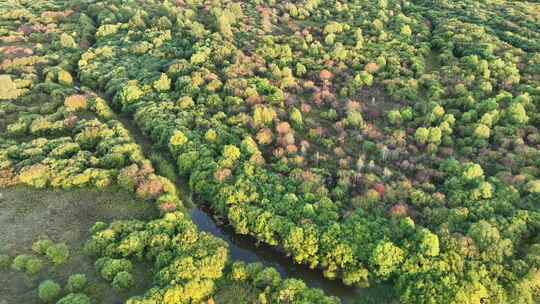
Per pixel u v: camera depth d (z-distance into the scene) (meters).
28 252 87.06
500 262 79.88
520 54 136.38
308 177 99.19
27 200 98.69
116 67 140.38
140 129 121.88
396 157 106.50
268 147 112.00
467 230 85.38
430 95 124.94
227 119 118.31
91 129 112.62
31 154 105.81
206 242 86.88
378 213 91.50
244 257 94.19
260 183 98.50
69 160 104.62
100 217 95.50
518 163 100.06
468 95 119.75
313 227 87.62
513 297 75.81
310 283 87.44
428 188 96.62
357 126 117.12
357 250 84.56
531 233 85.69
